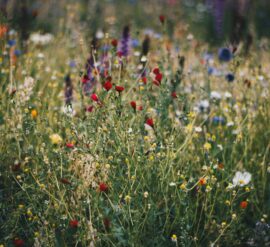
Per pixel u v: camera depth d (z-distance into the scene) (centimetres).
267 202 368
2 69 437
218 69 497
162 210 331
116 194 312
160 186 328
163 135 355
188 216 328
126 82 386
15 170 328
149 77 383
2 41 454
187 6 1067
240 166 374
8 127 370
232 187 335
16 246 280
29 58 489
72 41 647
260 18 950
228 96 426
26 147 361
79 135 326
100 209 312
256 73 453
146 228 320
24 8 566
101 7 1034
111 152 326
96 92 362
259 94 440
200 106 428
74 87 459
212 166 352
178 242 321
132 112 356
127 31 456
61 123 374
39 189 314
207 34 839
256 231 341
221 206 346
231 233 339
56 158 327
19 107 376
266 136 400
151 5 1080
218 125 423
